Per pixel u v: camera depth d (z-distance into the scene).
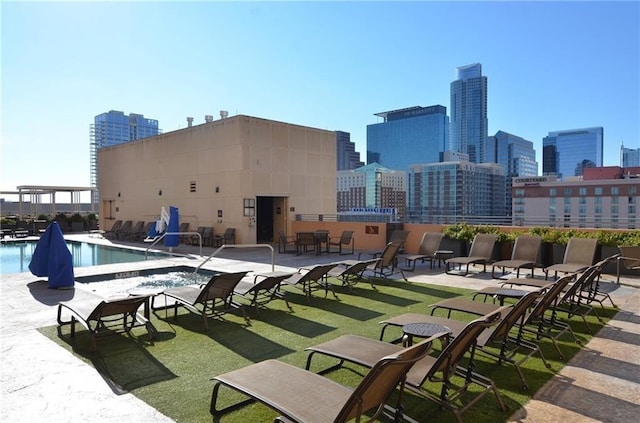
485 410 3.01
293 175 17.73
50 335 4.77
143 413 2.92
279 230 17.95
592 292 6.66
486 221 12.09
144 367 3.82
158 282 8.95
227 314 5.84
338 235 15.48
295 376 2.75
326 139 19.22
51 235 7.66
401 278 8.75
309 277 6.54
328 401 2.39
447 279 8.65
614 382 3.51
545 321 4.91
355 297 6.95
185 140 18.48
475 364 3.93
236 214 16.06
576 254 8.34
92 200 31.89
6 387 3.37
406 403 3.13
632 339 4.71
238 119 15.83
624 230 9.27
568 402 3.13
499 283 8.12
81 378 3.55
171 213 14.97
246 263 11.22
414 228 13.28
